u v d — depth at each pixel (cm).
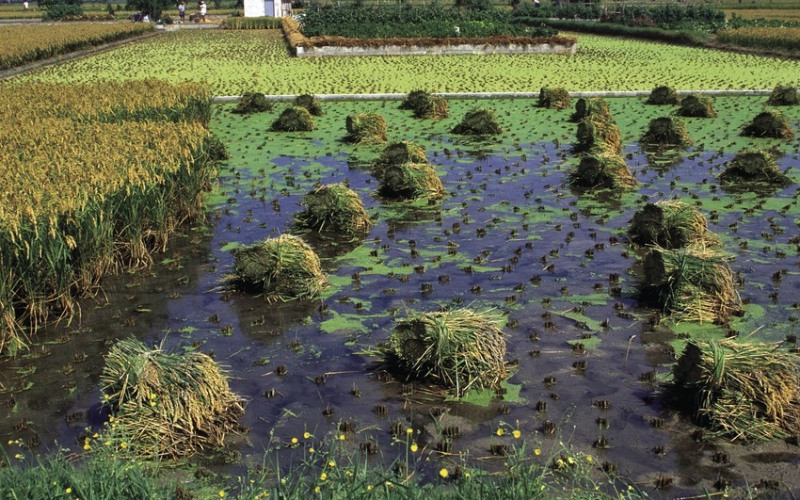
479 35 3297
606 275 850
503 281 835
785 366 567
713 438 544
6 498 432
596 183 1194
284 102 1953
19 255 712
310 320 747
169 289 827
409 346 625
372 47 2962
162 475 504
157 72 2541
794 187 1191
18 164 945
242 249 822
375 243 962
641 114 1792
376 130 1512
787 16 4631
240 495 464
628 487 479
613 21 4153
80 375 647
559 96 1845
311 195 1015
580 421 568
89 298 804
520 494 448
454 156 1406
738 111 1822
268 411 587
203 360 573
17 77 2473
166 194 980
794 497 479
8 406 599
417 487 460
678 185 1207
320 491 458
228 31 4453
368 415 579
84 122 1341
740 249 923
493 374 614
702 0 5816
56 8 5328
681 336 700
